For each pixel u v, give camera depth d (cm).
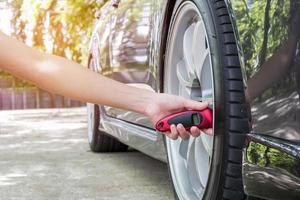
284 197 136
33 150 446
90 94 112
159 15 221
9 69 108
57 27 872
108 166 353
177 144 208
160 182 297
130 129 281
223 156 162
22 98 1064
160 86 219
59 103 1074
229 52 164
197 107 133
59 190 283
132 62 271
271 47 141
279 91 139
